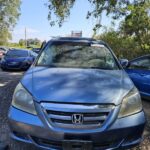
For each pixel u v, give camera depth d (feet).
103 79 7.84
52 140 6.73
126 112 7.02
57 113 6.76
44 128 6.71
